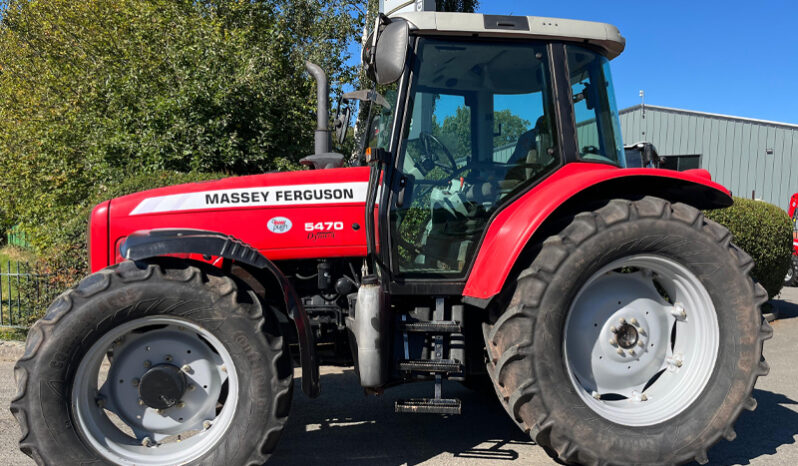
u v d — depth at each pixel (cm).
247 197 326
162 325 272
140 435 272
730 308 295
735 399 291
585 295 298
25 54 1256
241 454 263
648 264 296
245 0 1284
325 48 1370
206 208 324
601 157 328
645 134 2236
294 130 1071
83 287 258
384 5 386
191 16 1113
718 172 2089
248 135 1007
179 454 266
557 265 278
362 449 328
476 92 312
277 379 267
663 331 308
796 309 814
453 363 289
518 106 317
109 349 277
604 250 281
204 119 946
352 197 330
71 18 1219
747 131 2042
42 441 250
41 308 628
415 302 319
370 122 356
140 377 273
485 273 287
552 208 281
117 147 921
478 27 305
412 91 304
